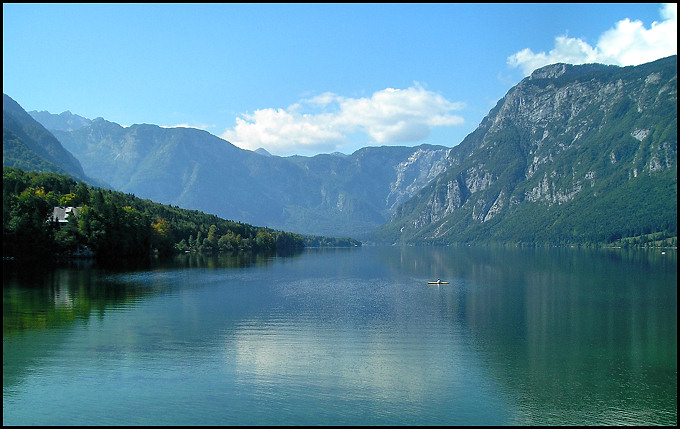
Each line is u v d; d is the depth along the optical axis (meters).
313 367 58.59
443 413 46.41
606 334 76.25
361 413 46.00
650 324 83.75
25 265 167.75
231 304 101.12
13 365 57.81
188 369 57.12
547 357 63.47
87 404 47.16
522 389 52.25
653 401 49.56
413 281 158.12
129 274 152.38
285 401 48.41
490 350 66.62
